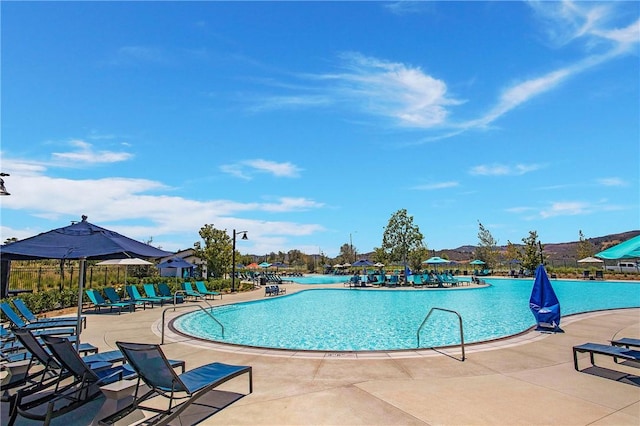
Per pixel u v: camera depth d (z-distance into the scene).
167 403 4.93
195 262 35.41
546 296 10.01
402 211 32.03
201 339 9.22
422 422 4.25
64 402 4.57
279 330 13.06
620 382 5.62
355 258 72.25
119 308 15.81
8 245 5.11
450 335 12.17
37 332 9.11
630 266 39.22
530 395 5.09
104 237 5.66
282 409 4.68
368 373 6.21
